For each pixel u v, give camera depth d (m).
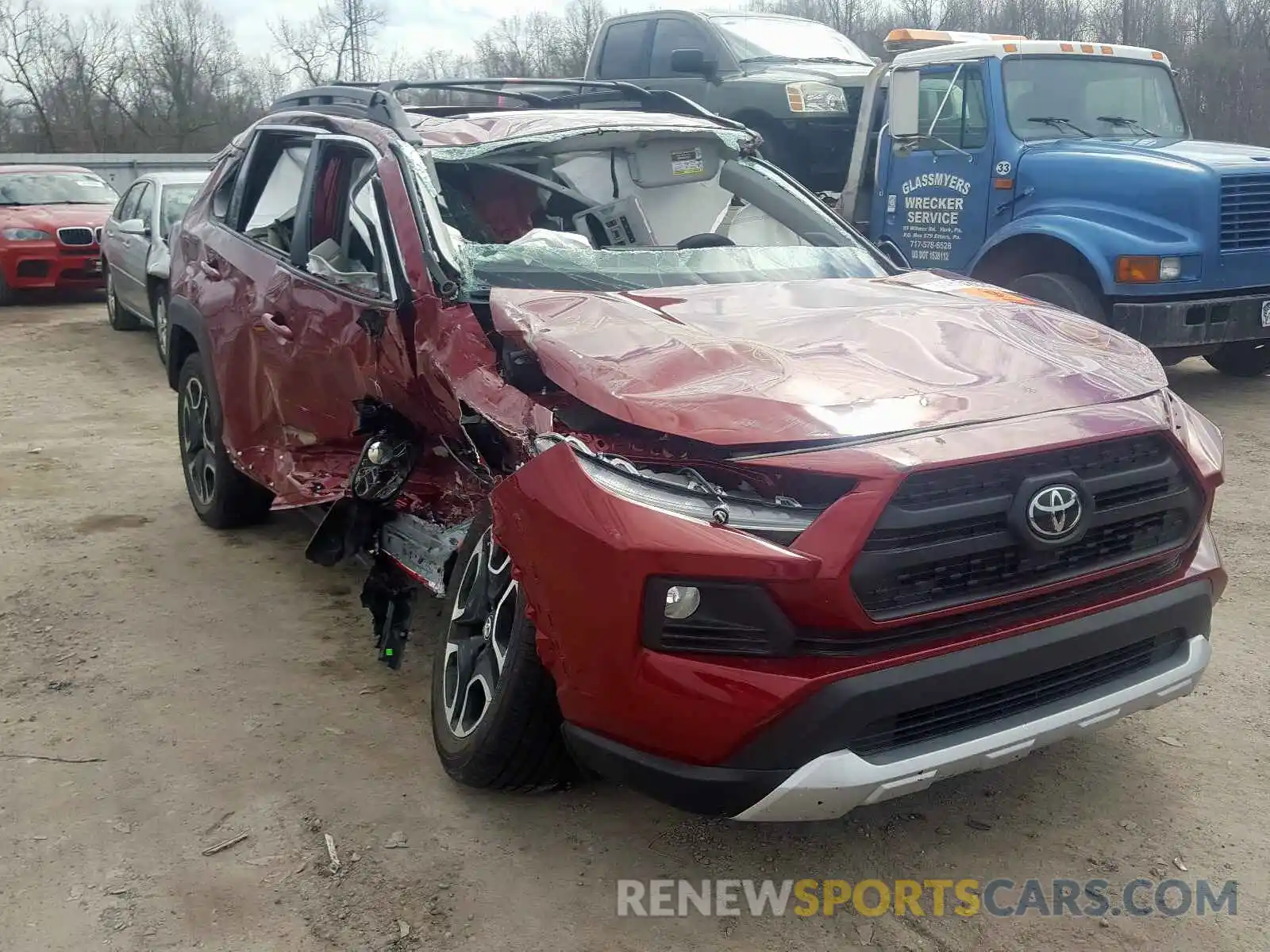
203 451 5.59
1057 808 3.19
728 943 2.68
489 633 3.12
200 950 2.65
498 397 3.08
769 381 2.81
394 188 3.89
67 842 3.05
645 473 2.63
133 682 3.98
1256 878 2.87
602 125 4.41
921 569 2.53
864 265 4.35
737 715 2.44
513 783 3.12
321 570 5.07
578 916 2.77
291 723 3.70
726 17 10.22
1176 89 8.66
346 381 4.00
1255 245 7.27
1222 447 3.14
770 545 2.44
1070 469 2.69
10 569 5.07
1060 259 7.62
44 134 38.16
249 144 5.33
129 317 11.93
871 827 3.12
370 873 2.93
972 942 2.67
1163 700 2.97
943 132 8.13
